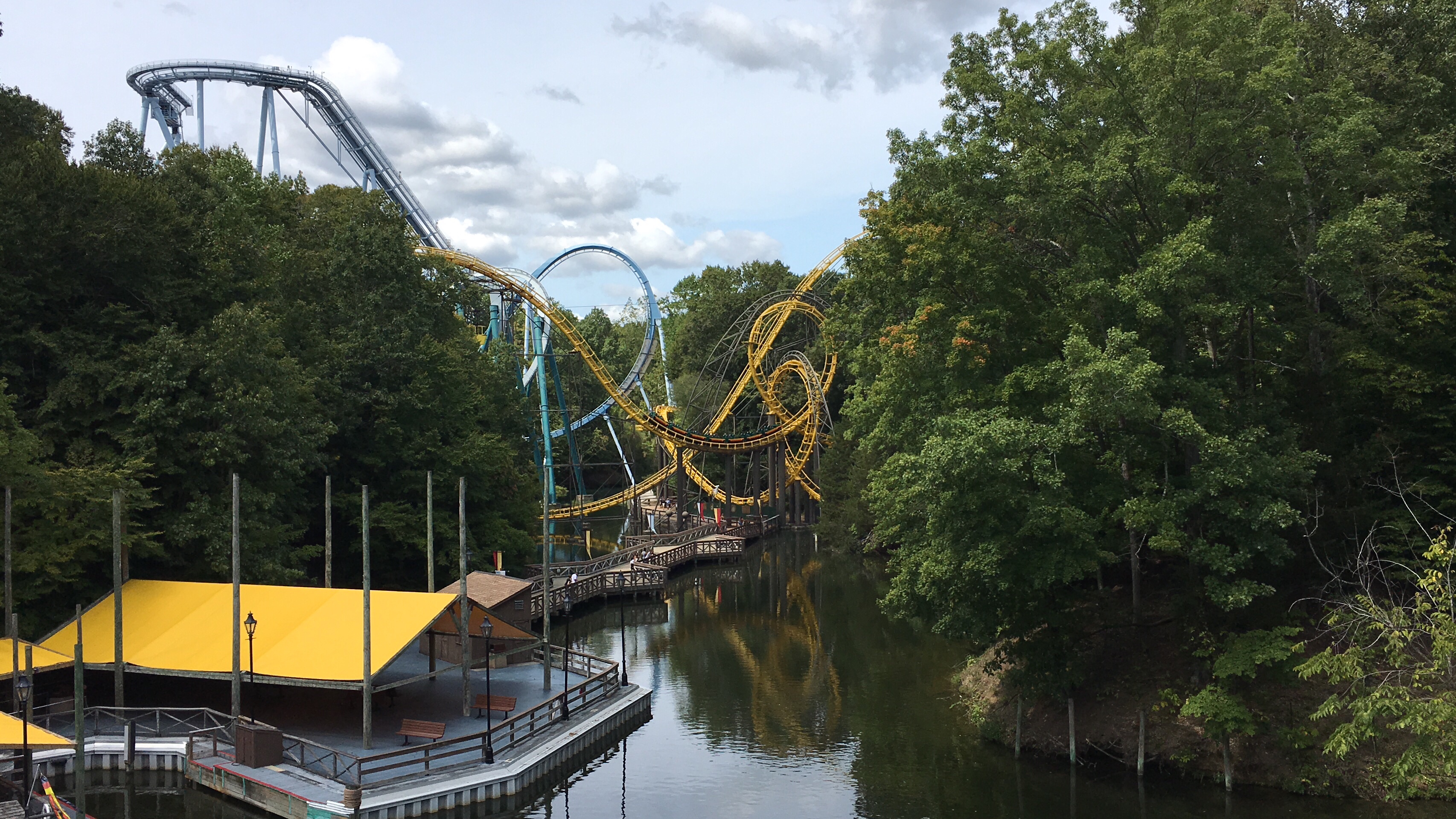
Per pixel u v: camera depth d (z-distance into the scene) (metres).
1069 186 29.42
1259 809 28.48
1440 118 36.72
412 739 32.22
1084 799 30.12
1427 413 32.53
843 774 33.06
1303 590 34.31
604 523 117.25
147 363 38.75
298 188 76.38
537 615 56.91
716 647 53.69
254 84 91.06
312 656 31.30
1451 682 24.45
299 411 46.31
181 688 36.84
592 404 138.75
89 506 34.84
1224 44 29.06
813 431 97.00
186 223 44.62
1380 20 38.91
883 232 40.16
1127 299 28.09
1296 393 35.62
